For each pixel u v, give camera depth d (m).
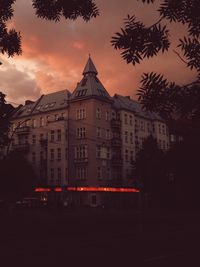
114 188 61.94
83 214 38.84
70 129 63.75
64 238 19.34
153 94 3.13
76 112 63.53
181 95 3.11
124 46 3.34
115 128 65.81
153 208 41.28
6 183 45.53
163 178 38.53
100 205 57.31
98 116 62.59
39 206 50.25
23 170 54.69
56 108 66.25
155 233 20.91
